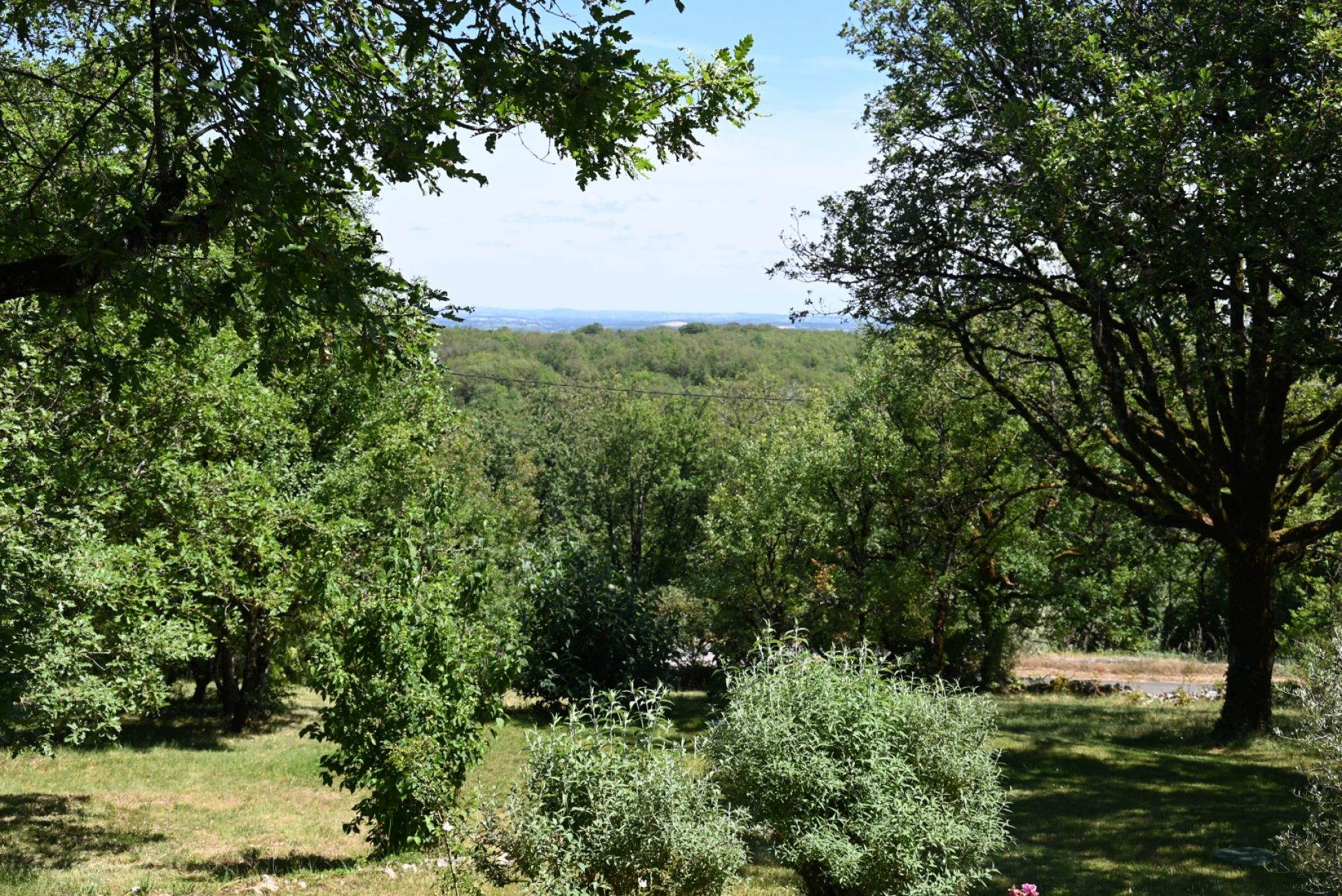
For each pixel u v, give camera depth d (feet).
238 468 48.55
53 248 21.11
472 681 37.68
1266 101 44.50
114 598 38.75
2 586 33.14
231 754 71.05
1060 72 56.90
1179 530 75.46
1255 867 36.29
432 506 40.52
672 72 24.29
